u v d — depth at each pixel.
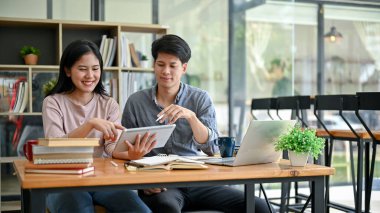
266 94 6.08
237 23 5.90
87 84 2.26
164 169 1.73
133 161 1.81
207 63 5.80
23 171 1.67
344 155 6.20
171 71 2.33
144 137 1.91
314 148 1.86
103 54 4.64
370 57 6.57
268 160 2.00
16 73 4.49
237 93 5.93
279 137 1.94
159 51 2.32
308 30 6.30
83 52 2.23
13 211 4.32
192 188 2.31
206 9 5.74
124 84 4.67
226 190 2.29
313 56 6.34
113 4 5.28
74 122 2.31
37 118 4.64
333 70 6.43
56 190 1.52
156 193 2.21
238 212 2.27
